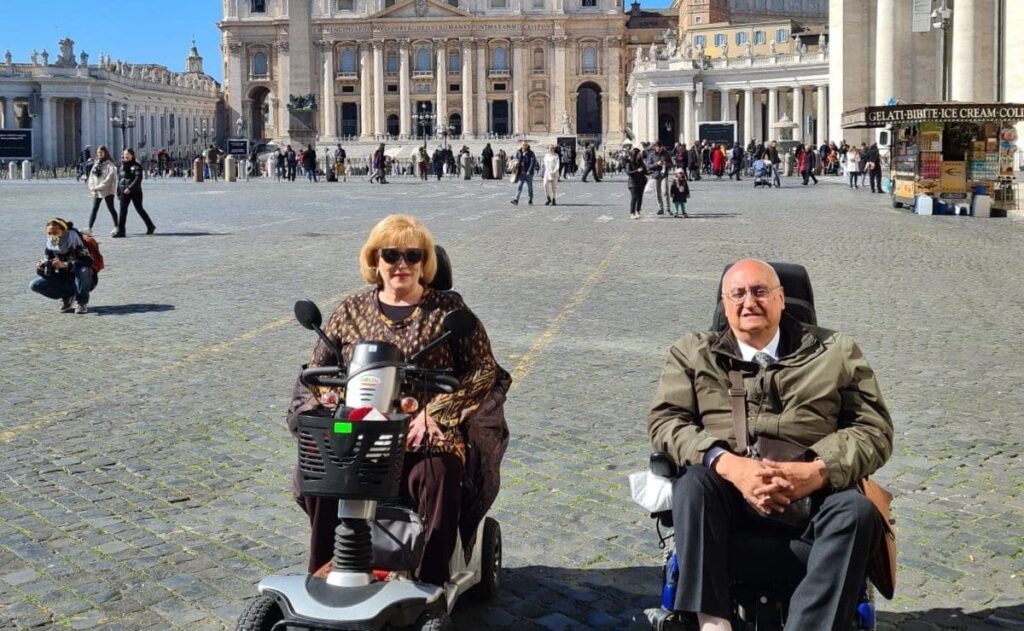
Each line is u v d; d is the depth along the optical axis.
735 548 4.28
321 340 4.82
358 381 4.29
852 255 19.02
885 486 6.82
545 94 130.12
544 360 10.52
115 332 12.14
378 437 4.01
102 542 5.90
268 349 11.14
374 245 4.90
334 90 131.38
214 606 5.12
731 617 4.19
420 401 4.67
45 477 7.00
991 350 10.89
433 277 5.04
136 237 23.50
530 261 18.50
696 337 4.73
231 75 131.50
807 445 4.45
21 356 10.83
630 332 11.92
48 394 9.22
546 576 5.54
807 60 84.44
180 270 17.62
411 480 4.56
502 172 63.50
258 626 4.03
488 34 129.25
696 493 4.23
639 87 95.06
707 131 67.00
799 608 4.07
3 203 35.84
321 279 16.47
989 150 28.69
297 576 4.22
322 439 4.03
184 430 8.12
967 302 13.85
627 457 7.48
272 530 6.12
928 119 27.77
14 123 104.19
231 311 13.53
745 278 4.54
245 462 7.36
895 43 43.22
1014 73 35.03
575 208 33.03
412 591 4.11
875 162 40.16
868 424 4.45
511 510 6.46
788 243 21.09
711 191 43.19
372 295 4.98
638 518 6.34
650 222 26.84
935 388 9.34
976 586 5.35
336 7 130.62
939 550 5.79
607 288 15.23
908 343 11.27
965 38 37.59
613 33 129.25
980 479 6.95
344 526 4.15
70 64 106.81
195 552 5.78
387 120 132.38
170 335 11.94
